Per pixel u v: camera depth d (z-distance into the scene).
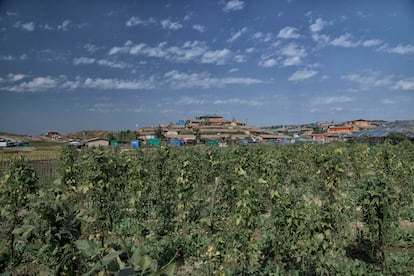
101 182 6.96
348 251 8.34
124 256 2.55
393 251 8.60
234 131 103.44
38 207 3.54
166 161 13.06
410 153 16.53
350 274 6.77
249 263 6.58
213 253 6.26
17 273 6.68
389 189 6.99
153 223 10.98
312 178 15.20
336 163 9.66
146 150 17.97
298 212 6.23
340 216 8.94
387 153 14.45
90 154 7.34
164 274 1.96
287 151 18.39
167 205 11.42
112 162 7.60
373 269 6.97
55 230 3.58
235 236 6.23
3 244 7.22
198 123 127.38
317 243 5.77
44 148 59.00
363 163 16.88
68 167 11.03
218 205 11.81
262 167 13.10
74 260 3.17
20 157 7.88
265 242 8.13
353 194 12.77
